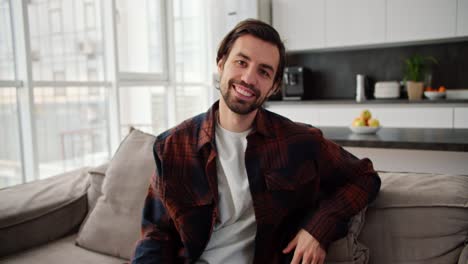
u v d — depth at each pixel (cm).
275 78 119
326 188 127
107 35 310
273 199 114
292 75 436
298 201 119
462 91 391
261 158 116
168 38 386
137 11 348
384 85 405
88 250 168
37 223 171
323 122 412
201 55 446
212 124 120
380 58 435
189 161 118
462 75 400
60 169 277
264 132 117
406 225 120
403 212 121
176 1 402
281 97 459
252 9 423
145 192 162
